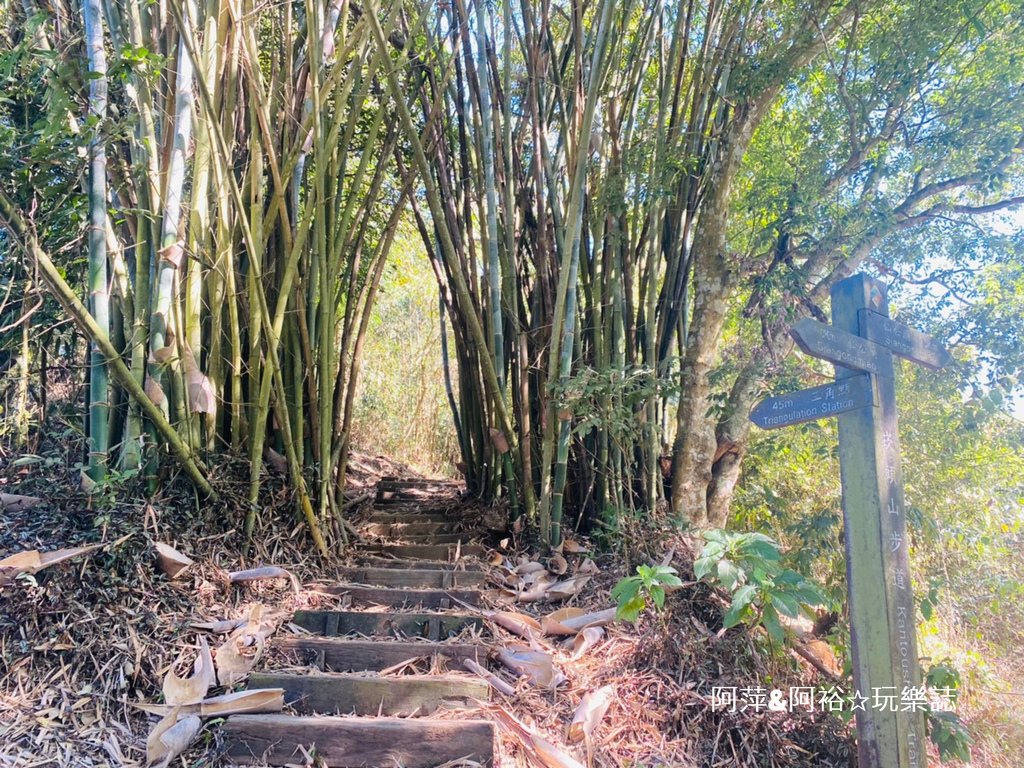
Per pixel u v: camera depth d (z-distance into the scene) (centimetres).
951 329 441
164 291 275
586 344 413
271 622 275
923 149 427
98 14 269
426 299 952
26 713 211
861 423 247
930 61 401
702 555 267
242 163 354
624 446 389
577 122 397
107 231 282
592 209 407
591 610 316
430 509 481
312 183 338
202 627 256
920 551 460
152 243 291
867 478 243
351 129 372
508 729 235
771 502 427
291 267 317
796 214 398
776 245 415
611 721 253
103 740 212
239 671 245
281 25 370
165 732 212
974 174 418
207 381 288
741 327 476
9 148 253
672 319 430
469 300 382
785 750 262
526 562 361
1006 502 491
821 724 275
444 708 241
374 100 461
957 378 432
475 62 454
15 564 228
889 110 419
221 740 217
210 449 309
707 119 432
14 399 322
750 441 481
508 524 404
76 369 353
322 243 346
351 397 396
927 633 389
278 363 312
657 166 384
